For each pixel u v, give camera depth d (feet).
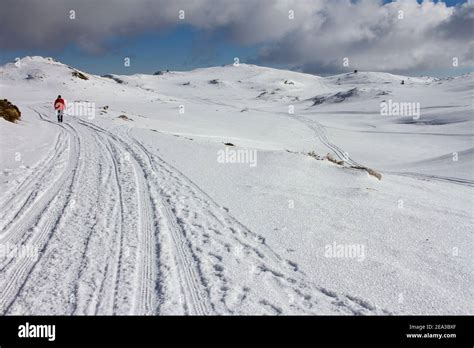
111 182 38.09
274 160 51.65
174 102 348.79
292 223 28.45
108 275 19.66
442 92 523.29
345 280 20.04
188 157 53.11
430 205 38.42
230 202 33.22
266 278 20.10
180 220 28.25
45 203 30.94
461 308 17.81
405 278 20.44
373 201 36.55
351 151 165.37
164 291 18.33
